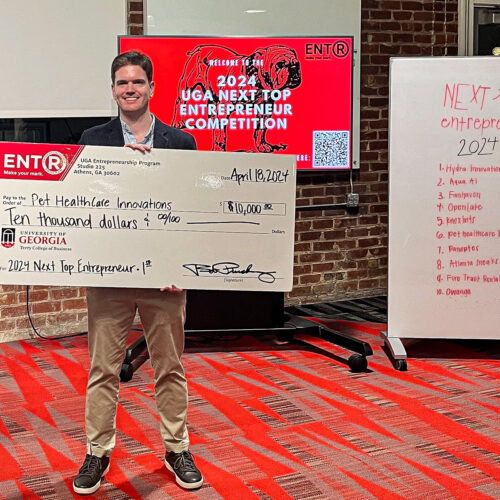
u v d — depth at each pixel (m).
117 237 3.06
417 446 3.53
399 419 3.86
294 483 3.18
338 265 6.37
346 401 4.11
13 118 5.15
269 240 3.14
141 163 3.07
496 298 4.74
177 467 3.16
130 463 3.38
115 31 5.36
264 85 5.19
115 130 3.15
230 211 3.12
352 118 5.75
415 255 4.75
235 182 3.11
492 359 4.86
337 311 6.09
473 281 4.74
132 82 3.07
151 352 3.12
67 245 3.05
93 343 3.06
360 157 6.32
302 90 5.30
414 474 3.25
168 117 5.03
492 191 4.70
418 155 4.70
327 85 5.34
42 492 3.12
